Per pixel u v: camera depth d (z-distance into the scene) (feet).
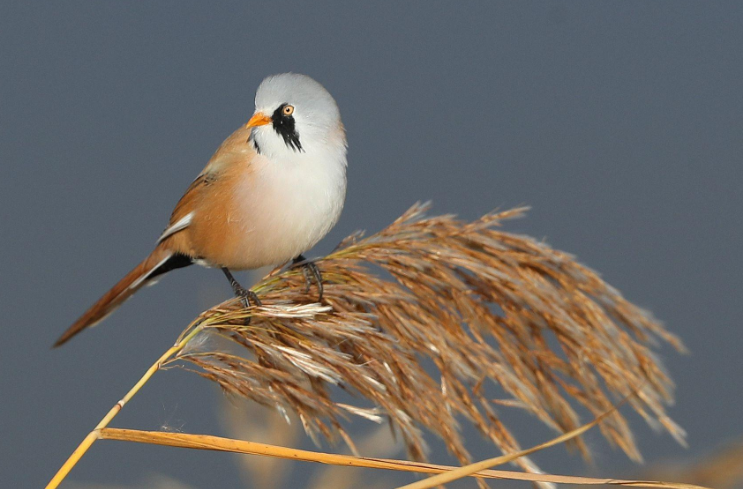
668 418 21.16
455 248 21.94
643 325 21.81
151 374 18.30
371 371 20.01
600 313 21.45
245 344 20.06
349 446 19.57
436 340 20.70
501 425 20.48
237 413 22.33
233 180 25.29
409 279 21.68
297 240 25.59
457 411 20.44
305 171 24.91
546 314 21.43
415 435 19.65
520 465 20.21
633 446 21.16
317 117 25.02
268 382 19.24
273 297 21.58
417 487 14.89
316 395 19.29
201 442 15.96
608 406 21.33
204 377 18.84
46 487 15.79
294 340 19.86
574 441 21.34
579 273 21.95
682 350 21.83
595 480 14.98
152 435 16.06
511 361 21.59
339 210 26.04
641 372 21.33
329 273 21.98
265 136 25.00
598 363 21.34
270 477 22.18
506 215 22.35
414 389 20.03
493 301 22.02
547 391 21.54
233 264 26.71
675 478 19.16
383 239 22.38
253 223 25.27
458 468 15.03
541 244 22.08
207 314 20.01
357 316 20.70
